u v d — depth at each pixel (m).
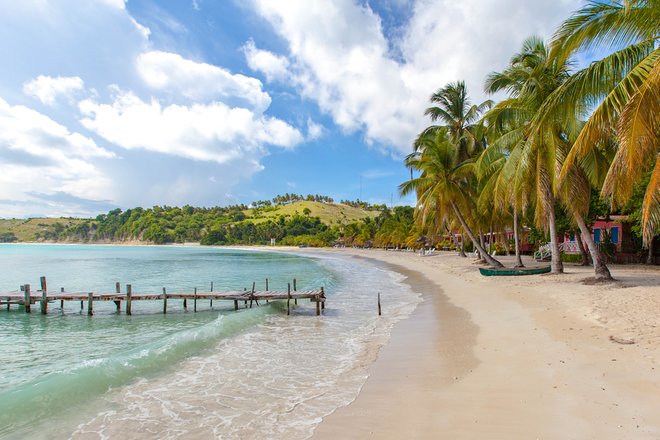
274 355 9.42
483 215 32.53
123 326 14.79
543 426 4.69
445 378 6.80
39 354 10.88
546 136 16.06
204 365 8.72
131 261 58.25
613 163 8.28
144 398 6.89
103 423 5.96
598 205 21.81
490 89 19.47
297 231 143.38
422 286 21.91
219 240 153.75
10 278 32.25
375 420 5.46
